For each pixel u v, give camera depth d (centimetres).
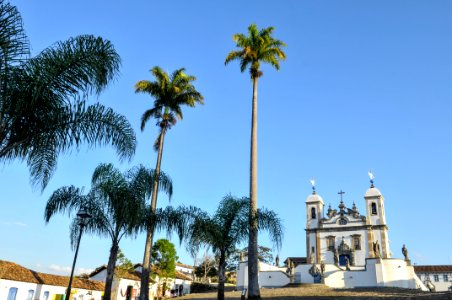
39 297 3112
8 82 965
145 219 2086
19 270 3112
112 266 1886
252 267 2278
